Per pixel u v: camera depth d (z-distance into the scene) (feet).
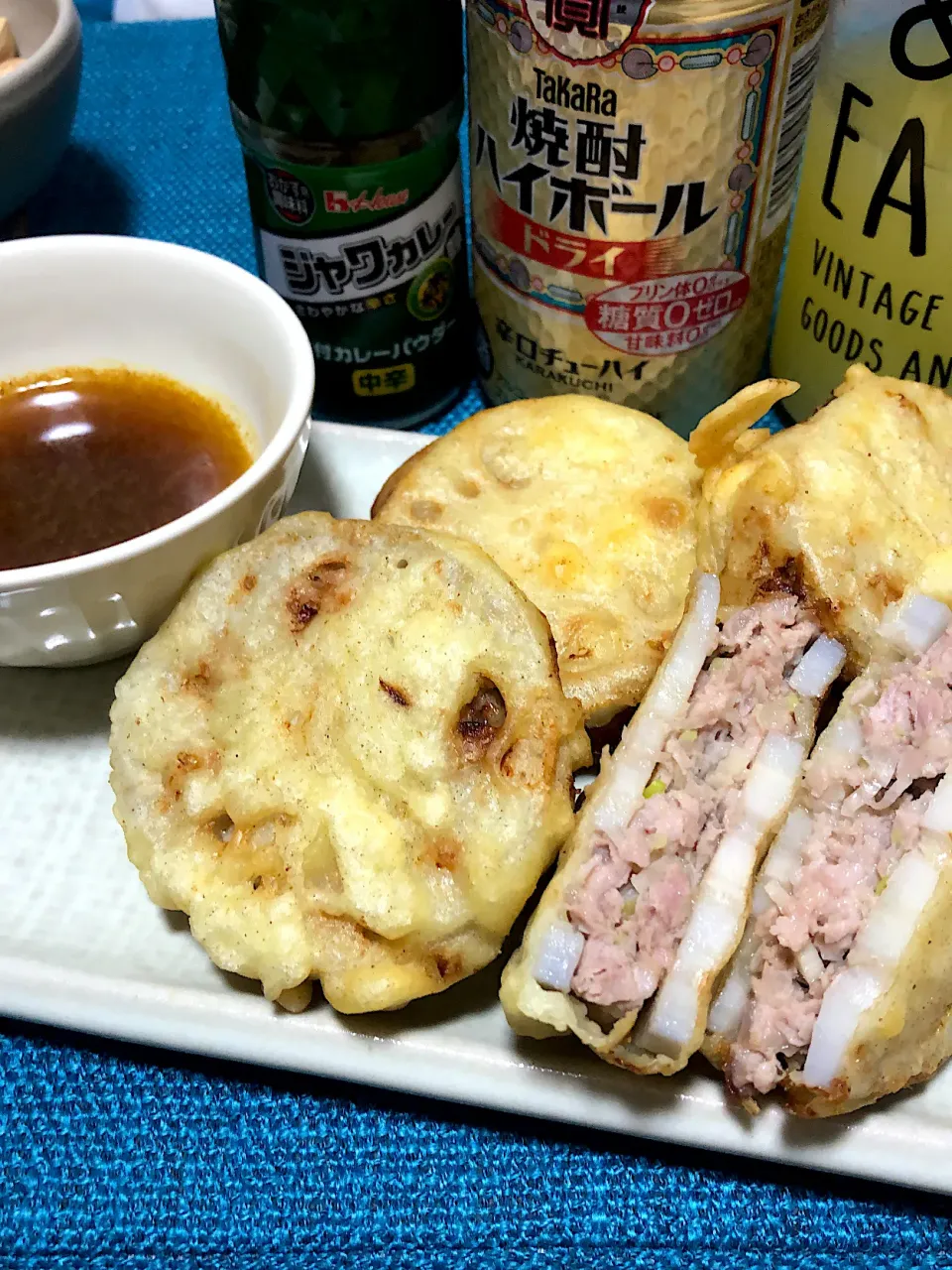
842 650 0.57
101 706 0.62
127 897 0.55
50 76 0.81
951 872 0.50
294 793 0.52
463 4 0.75
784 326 0.77
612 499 0.65
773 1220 0.49
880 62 0.61
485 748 0.52
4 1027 0.54
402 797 0.51
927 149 0.61
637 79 0.59
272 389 0.60
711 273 0.68
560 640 0.59
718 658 0.57
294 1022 0.50
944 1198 0.49
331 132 0.64
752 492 0.57
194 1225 0.49
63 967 0.51
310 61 0.61
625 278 0.67
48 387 0.68
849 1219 0.49
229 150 1.03
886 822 0.54
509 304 0.73
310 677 0.54
